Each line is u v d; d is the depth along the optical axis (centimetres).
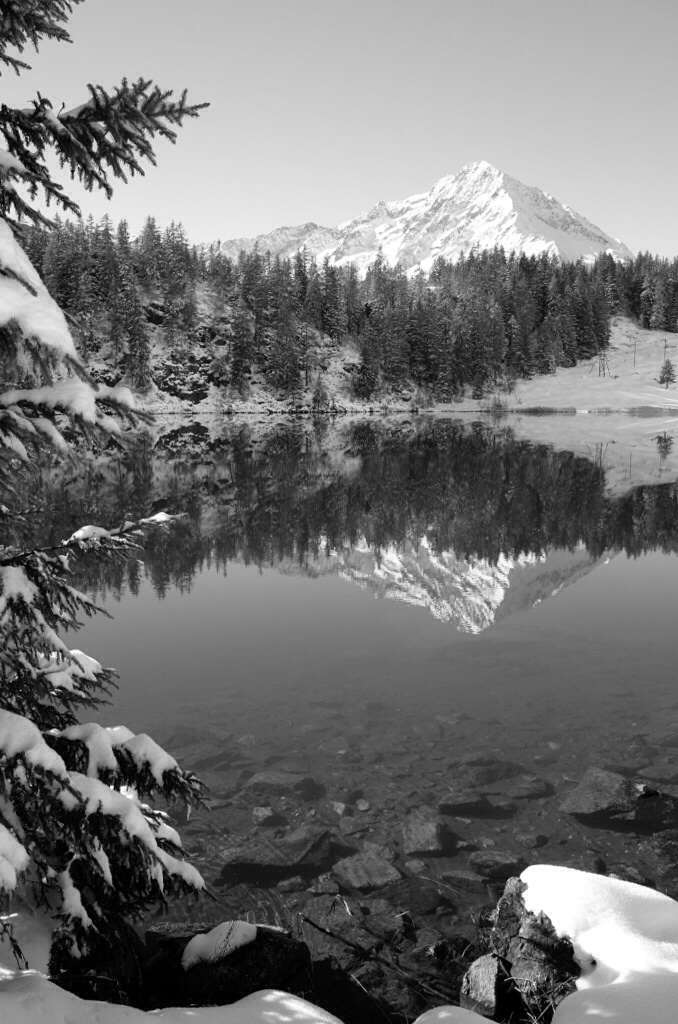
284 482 4372
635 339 19088
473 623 1673
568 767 941
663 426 9756
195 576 2136
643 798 833
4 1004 380
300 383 13238
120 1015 402
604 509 3375
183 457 5956
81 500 3359
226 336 13438
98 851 431
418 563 2344
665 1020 428
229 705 1159
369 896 685
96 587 1988
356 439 7975
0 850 344
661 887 691
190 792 488
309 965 574
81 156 420
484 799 858
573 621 1686
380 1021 533
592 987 484
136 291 12138
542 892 586
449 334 15200
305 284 15438
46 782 383
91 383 380
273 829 789
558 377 16475
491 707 1155
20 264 356
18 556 421
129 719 1102
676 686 1241
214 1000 523
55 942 455
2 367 392
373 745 1013
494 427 9831
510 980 533
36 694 456
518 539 2734
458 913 661
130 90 405
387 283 17838
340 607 1809
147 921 639
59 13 408
